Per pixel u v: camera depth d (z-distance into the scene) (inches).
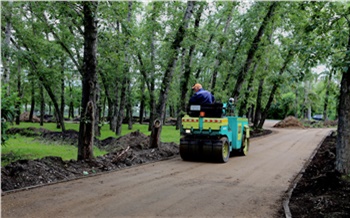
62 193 274.7
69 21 480.4
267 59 933.8
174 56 554.6
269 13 706.8
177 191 294.4
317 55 292.0
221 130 475.8
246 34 729.0
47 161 348.2
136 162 444.8
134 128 1304.1
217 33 794.8
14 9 616.4
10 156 458.0
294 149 658.8
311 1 318.3
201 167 429.4
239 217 227.0
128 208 240.1
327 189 290.2
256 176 375.9
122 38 477.4
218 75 1106.1
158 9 658.8
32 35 731.4
